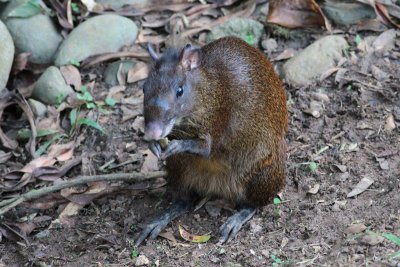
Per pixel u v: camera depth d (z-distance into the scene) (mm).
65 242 9180
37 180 10141
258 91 8867
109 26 11883
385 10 11711
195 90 8250
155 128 7926
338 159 9695
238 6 12523
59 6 12289
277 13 11797
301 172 9656
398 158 9562
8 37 11383
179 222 9242
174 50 8375
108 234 9117
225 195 9297
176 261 8578
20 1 12109
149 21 12383
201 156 8586
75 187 9977
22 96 11133
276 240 8664
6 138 10805
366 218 8703
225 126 8703
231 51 8930
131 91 11312
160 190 9766
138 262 8578
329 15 11953
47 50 11984
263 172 8945
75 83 11336
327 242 8430
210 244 8828
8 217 9672
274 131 9016
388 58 11148
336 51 11211
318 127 10312
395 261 7832
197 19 12383
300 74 11000
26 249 9125
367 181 9281
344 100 10609
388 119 10125
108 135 10648
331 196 9203
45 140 10773
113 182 9945
